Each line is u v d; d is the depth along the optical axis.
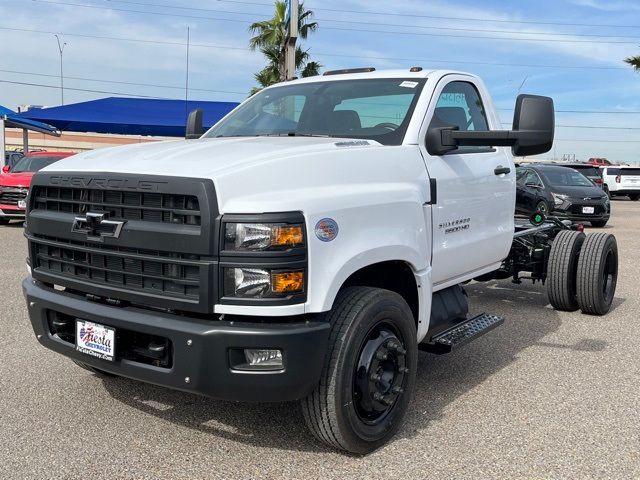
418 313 3.97
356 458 3.49
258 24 27.03
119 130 19.69
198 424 3.89
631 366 5.18
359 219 3.36
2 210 14.76
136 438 3.69
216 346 2.98
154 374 3.19
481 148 4.92
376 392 3.46
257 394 3.05
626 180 32.62
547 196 17.66
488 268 5.12
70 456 3.46
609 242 6.89
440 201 4.16
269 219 2.95
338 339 3.23
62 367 4.86
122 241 3.20
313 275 3.06
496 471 3.37
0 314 6.45
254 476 3.28
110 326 3.30
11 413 4.01
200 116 5.34
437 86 4.40
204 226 2.95
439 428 3.90
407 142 4.04
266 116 4.76
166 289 3.13
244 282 2.95
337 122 4.38
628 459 3.53
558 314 7.01
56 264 3.64
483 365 5.18
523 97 3.95
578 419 4.07
